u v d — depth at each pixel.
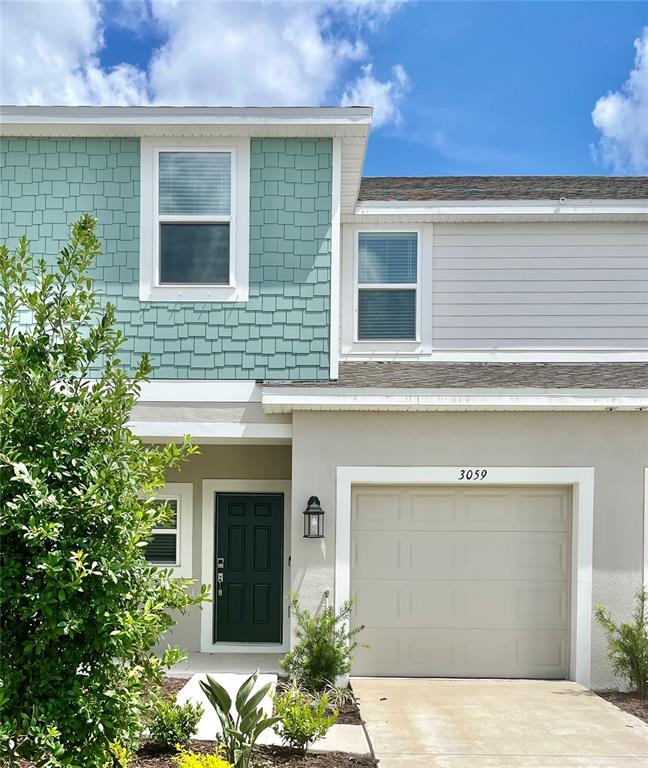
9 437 4.70
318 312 9.35
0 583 4.61
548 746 6.74
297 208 9.41
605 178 13.27
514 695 8.41
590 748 6.71
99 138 9.38
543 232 11.44
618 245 11.43
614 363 11.20
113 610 4.72
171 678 8.98
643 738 6.99
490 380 9.47
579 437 9.13
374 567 9.33
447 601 9.32
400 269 11.39
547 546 9.35
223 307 9.36
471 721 7.43
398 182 12.83
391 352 11.28
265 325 9.35
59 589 4.61
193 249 9.41
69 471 4.86
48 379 4.86
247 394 9.28
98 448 4.93
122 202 9.35
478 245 11.42
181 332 9.34
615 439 9.12
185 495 10.80
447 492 9.40
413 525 9.37
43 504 4.60
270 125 9.19
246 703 5.87
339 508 9.05
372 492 9.38
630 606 9.00
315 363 9.34
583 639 8.98
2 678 4.59
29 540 4.57
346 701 8.01
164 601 5.12
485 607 9.32
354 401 8.84
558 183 12.78
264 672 9.34
